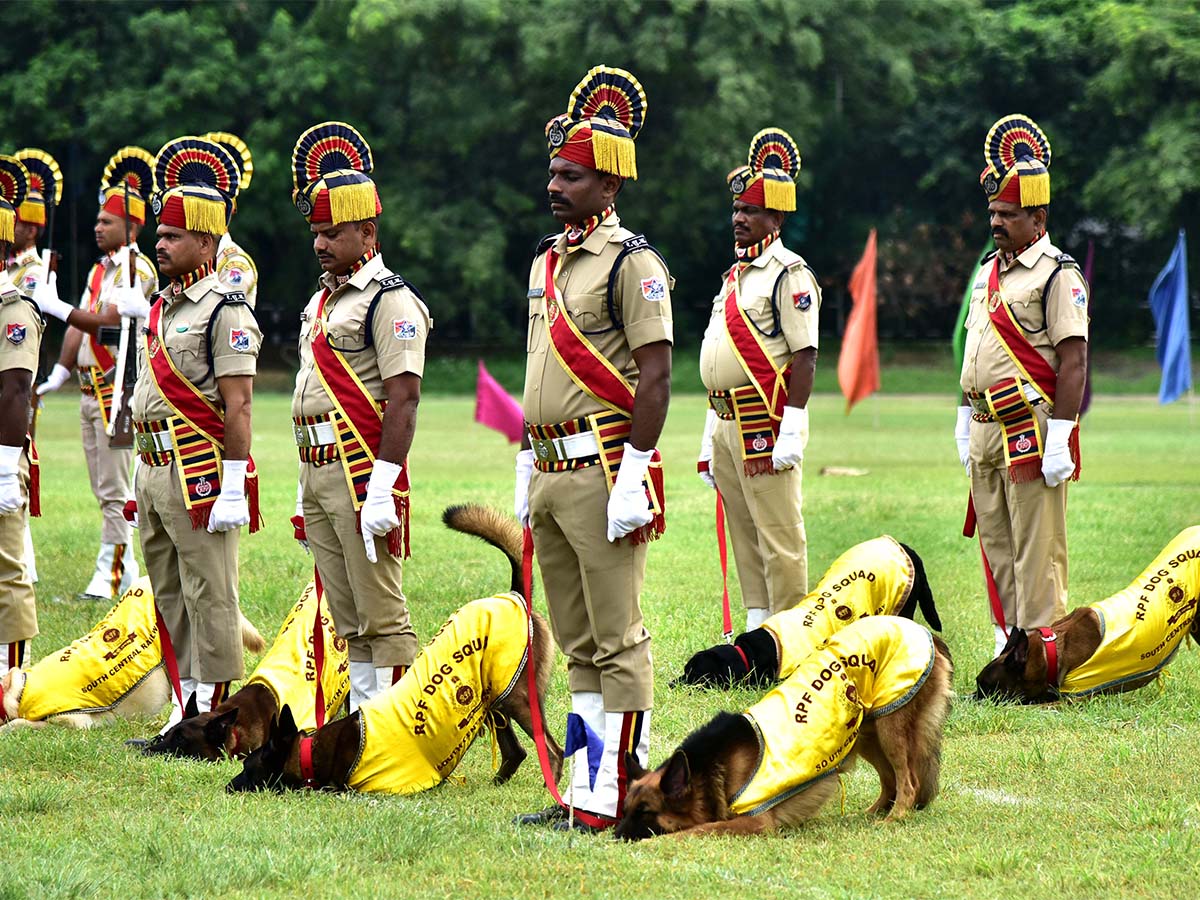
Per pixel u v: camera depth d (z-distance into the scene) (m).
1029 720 14.29
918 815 11.41
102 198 20.41
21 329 14.62
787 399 16.48
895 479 35.81
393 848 10.46
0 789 11.92
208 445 13.79
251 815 11.33
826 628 15.16
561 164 11.17
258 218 84.69
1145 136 83.88
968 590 21.05
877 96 93.00
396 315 13.11
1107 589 20.75
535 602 19.97
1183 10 84.25
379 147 87.81
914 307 94.31
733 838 10.73
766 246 16.72
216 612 13.88
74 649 14.70
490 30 84.62
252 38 88.81
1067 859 10.38
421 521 27.97
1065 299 15.67
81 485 34.38
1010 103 91.19
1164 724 14.22
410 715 12.08
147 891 9.65
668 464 40.81
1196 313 90.94
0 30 84.12
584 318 11.13
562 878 9.92
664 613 19.41
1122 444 47.53
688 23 84.06
